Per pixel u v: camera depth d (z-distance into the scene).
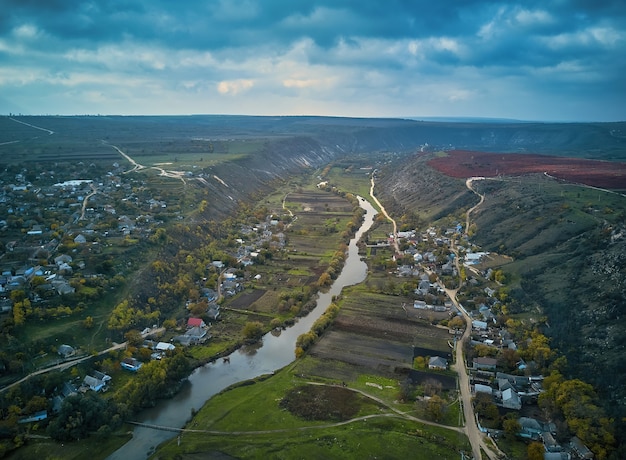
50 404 112.56
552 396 114.31
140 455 100.69
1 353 117.50
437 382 125.88
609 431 99.94
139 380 121.06
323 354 141.88
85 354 130.50
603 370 118.44
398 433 106.50
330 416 112.81
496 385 125.50
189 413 115.62
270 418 112.06
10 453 99.44
